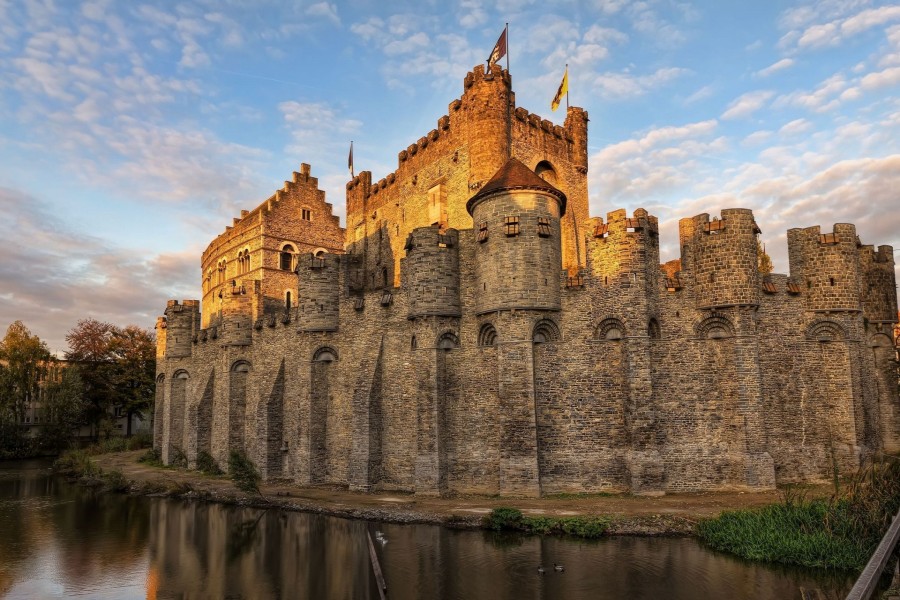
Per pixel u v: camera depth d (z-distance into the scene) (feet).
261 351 180.04
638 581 76.89
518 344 124.36
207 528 116.57
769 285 129.49
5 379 273.95
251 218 249.96
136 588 84.07
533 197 128.16
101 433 283.38
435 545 94.43
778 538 84.48
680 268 138.92
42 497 159.94
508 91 167.32
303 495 137.18
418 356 134.92
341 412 152.87
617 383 124.06
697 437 123.03
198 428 197.16
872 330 144.15
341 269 158.40
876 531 80.48
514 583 77.77
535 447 120.98
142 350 306.55
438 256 135.03
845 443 126.52
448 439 131.95
